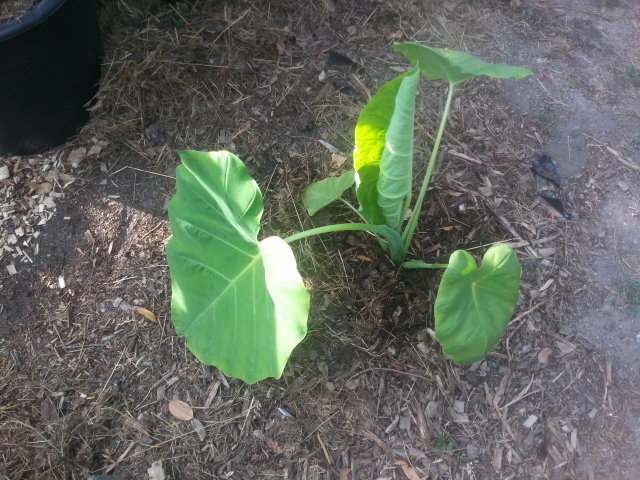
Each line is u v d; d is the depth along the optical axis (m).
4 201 0.94
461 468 0.75
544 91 1.10
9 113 0.90
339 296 0.86
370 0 1.19
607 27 1.22
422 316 0.85
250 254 0.74
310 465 0.75
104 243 0.91
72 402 0.78
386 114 0.71
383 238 0.90
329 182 0.89
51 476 0.73
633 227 0.95
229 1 1.17
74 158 0.99
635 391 0.81
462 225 0.93
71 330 0.84
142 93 1.03
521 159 1.01
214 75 1.07
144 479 0.73
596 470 0.75
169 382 0.80
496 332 0.67
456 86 1.09
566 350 0.83
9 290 0.86
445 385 0.80
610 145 1.04
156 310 0.85
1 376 0.80
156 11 1.14
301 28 1.15
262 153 1.00
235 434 0.76
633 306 0.87
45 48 0.85
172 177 0.97
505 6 1.23
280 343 0.66
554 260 0.90
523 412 0.79
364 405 0.79
